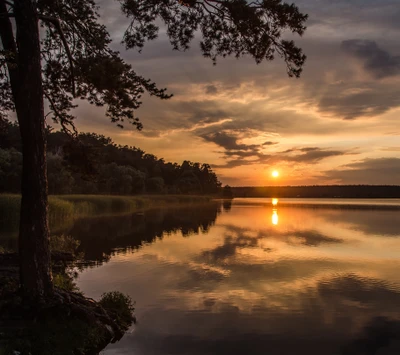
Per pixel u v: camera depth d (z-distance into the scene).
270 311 9.92
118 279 13.16
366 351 7.62
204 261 16.61
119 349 7.60
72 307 7.86
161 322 9.08
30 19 7.77
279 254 18.58
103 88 9.99
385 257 17.95
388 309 10.18
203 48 9.89
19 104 7.71
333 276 13.92
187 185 118.38
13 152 47.41
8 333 6.73
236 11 8.77
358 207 78.56
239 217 45.19
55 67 10.52
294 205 91.44
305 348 7.75
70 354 6.74
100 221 35.16
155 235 25.83
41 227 7.85
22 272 7.75
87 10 10.05
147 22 9.83
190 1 9.16
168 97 10.60
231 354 7.42
